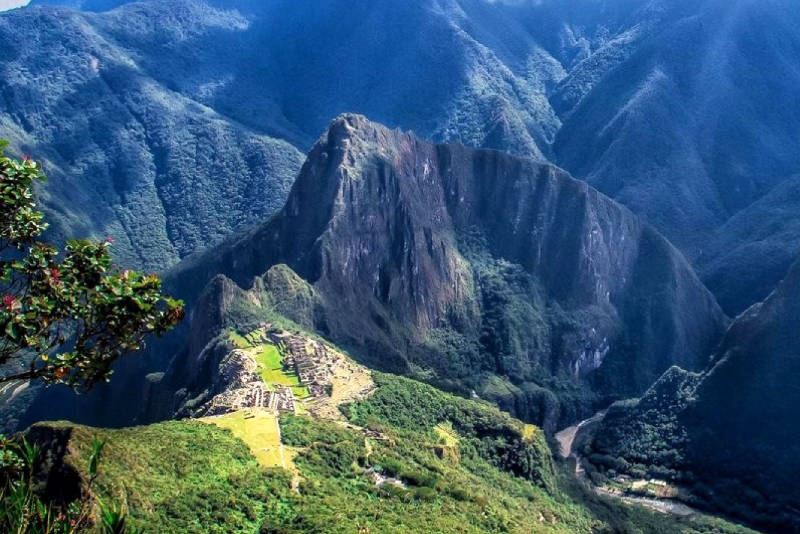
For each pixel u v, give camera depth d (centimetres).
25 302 2709
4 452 2603
